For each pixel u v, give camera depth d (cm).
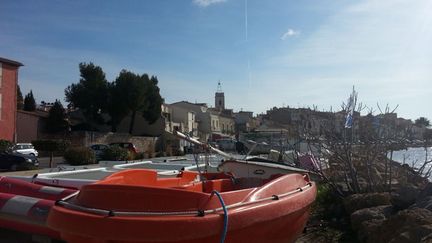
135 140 5906
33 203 529
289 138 1527
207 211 399
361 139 1010
